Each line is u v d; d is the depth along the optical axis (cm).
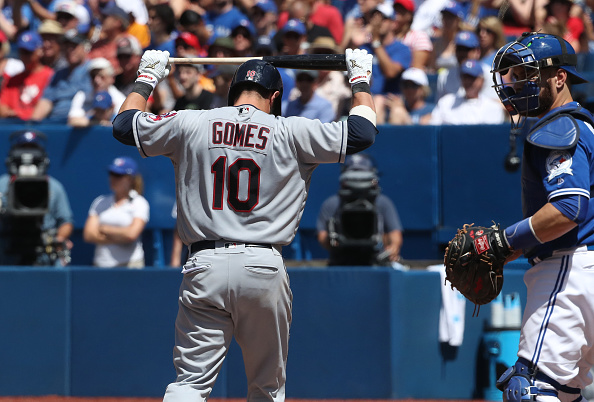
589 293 1180
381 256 2241
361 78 1262
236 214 1193
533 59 1206
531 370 1191
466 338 2150
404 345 2136
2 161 2670
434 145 2567
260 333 1220
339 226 2203
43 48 3066
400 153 2580
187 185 1220
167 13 3031
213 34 3173
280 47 2930
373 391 2123
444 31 3038
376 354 2127
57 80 2894
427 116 2744
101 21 3206
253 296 1186
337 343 2142
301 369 2152
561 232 1148
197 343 1205
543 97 1230
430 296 2147
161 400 2170
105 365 2206
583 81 1252
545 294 1199
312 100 2628
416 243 2600
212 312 1203
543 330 1188
